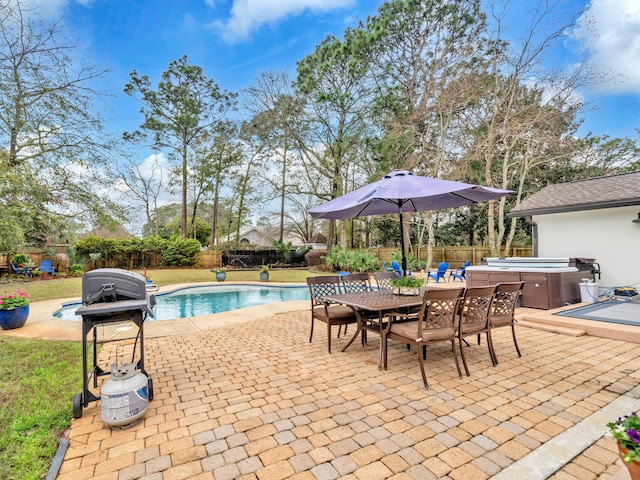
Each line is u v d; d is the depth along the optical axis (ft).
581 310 19.04
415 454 6.70
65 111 31.40
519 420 7.96
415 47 50.16
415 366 11.84
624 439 5.07
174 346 14.79
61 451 6.91
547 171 52.80
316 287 15.52
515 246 59.67
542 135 41.22
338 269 59.31
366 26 50.70
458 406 8.71
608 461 6.40
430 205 17.54
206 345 14.92
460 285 35.96
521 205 28.12
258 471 6.27
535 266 22.04
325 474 6.15
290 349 14.15
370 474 6.13
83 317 8.35
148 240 61.11
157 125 70.44
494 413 8.31
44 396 9.54
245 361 12.60
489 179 43.01
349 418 8.16
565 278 21.02
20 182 27.78
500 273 22.35
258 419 8.18
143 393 8.07
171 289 39.47
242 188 82.38
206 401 9.21
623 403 8.77
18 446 7.14
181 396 9.56
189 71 71.36
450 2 45.06
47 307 25.72
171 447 7.07
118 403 7.59
